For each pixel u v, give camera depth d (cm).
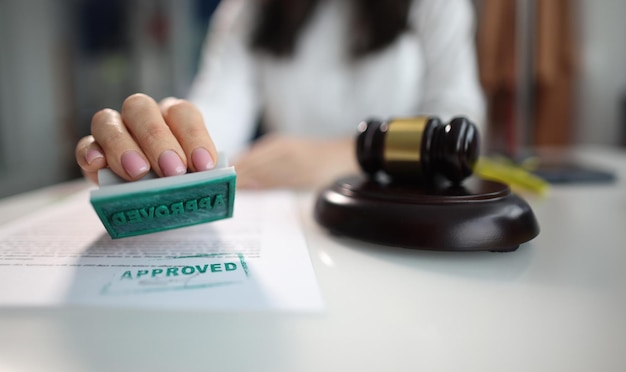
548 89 212
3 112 220
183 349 19
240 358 19
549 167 73
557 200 53
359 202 35
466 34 104
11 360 18
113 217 28
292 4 101
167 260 29
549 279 28
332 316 23
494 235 31
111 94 249
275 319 22
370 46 99
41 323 21
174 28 253
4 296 24
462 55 101
